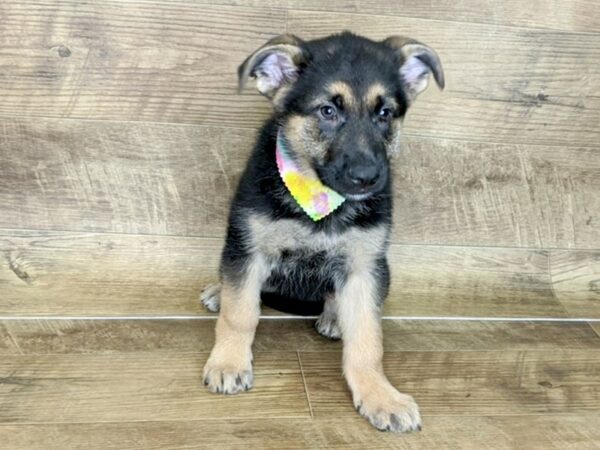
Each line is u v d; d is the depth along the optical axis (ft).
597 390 2.06
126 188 2.38
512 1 2.41
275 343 2.15
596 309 2.55
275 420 1.80
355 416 1.85
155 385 1.90
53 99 2.28
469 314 2.44
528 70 2.48
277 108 1.94
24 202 2.33
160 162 2.38
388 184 2.00
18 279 2.32
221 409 1.83
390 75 1.90
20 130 2.28
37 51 2.23
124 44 2.26
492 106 2.49
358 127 1.83
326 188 1.88
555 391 2.04
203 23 2.27
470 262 2.59
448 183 2.53
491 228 2.59
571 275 2.65
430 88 2.43
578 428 1.88
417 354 2.16
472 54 2.44
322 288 2.12
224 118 2.37
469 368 2.11
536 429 1.86
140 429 1.72
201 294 2.33
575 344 2.30
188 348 2.08
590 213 2.63
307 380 1.98
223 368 1.90
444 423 1.85
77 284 2.33
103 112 2.31
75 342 2.05
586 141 2.59
